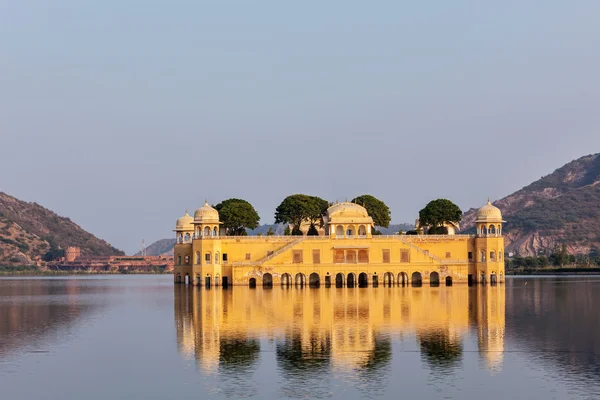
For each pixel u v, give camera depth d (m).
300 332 87.69
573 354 74.00
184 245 192.38
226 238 173.25
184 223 199.00
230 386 62.44
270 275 176.62
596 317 101.31
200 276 170.88
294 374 66.12
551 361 70.75
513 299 129.75
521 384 62.28
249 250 173.50
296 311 108.69
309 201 194.88
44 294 168.50
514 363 70.00
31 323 101.44
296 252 170.75
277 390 61.12
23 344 82.38
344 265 170.75
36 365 70.75
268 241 173.75
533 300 127.94
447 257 176.50
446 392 60.22
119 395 60.12
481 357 72.69
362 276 179.25
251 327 92.19
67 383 63.78
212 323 96.44
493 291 150.62
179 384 63.25
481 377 64.75
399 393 60.03
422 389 61.12
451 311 108.25
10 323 101.56
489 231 179.88
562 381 63.16
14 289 196.25
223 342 81.62
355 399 58.56
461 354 74.12
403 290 152.75
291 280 170.25
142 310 117.62
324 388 61.59
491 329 89.69
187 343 81.56
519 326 92.31
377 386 62.06
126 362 71.75
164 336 87.00
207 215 172.75
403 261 172.62
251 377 65.25
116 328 94.75
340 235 175.25
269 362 70.94
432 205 196.12
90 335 88.88
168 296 148.75
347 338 83.31
